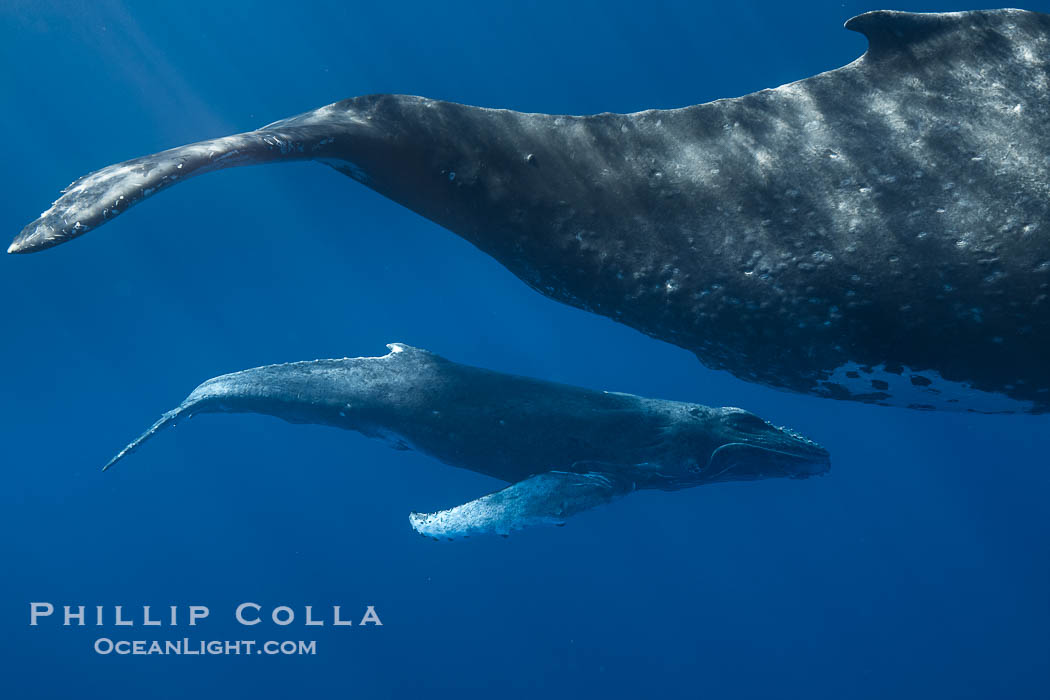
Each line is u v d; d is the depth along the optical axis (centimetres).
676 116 421
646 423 890
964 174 371
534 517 763
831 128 398
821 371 404
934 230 368
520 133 425
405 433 870
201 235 2608
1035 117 374
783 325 394
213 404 914
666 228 406
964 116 382
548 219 419
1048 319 354
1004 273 356
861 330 383
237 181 2452
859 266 375
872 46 411
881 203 378
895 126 389
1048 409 394
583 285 424
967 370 379
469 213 428
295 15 2220
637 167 415
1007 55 391
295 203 2583
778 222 390
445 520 781
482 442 856
